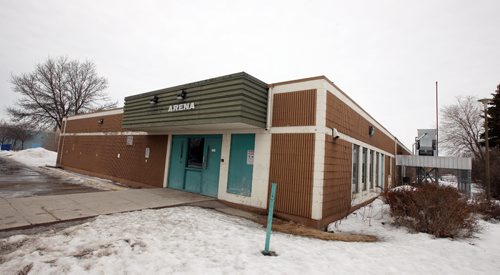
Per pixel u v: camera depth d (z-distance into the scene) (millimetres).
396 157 17781
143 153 12625
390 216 8086
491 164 18547
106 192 8867
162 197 8625
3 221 5023
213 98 7684
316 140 6980
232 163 8734
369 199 11688
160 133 11898
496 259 4816
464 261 4609
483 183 17953
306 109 7301
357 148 10352
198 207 7816
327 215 7191
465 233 6703
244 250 4293
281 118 7738
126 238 4395
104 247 3963
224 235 5070
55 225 5238
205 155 9711
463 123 34688
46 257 3502
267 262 3844
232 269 3496
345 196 8594
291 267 3730
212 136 9586
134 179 12836
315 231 6203
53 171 18188
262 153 7969
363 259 4340
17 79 33000
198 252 4059
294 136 7395
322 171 6820
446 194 6723
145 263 3502
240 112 6961
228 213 7480
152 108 9820
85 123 18500
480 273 4090
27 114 33156
